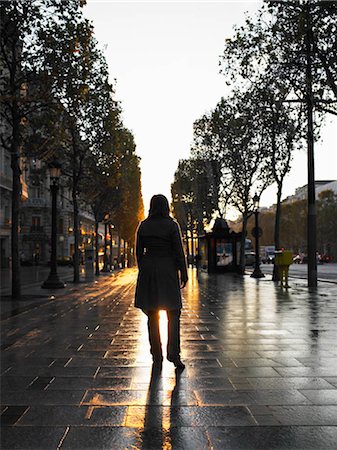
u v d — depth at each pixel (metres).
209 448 3.25
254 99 18.80
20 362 5.88
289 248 103.62
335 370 5.38
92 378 5.10
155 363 5.61
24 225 62.72
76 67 14.34
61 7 13.73
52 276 20.42
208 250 34.53
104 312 11.23
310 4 12.26
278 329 8.38
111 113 23.16
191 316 10.30
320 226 77.12
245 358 6.02
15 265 15.05
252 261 60.12
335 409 4.04
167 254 5.66
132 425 3.67
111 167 24.64
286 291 17.56
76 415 3.91
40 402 4.27
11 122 15.61
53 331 8.30
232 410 4.01
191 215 53.69
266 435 3.46
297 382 4.88
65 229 66.19
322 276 30.78
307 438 3.41
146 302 5.56
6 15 13.67
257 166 28.11
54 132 15.66
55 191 20.42
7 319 9.95
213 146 32.78
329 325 8.85
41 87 14.12
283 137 21.97
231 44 17.16
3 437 3.45
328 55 12.80
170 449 3.23
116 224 54.88
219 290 18.33
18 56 14.88
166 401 4.27
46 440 3.39
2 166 44.06
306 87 13.45
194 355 6.22
